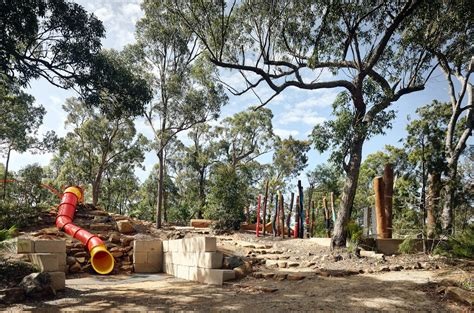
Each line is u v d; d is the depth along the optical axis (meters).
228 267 11.12
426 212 14.16
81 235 15.42
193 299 8.65
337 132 14.27
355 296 7.88
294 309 7.20
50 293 9.04
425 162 13.84
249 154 44.69
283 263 12.28
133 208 50.19
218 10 15.73
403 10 13.73
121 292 9.80
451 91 20.52
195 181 43.75
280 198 20.66
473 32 17.12
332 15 14.32
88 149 42.31
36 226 17.30
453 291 7.29
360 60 14.70
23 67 12.04
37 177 32.97
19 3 10.46
